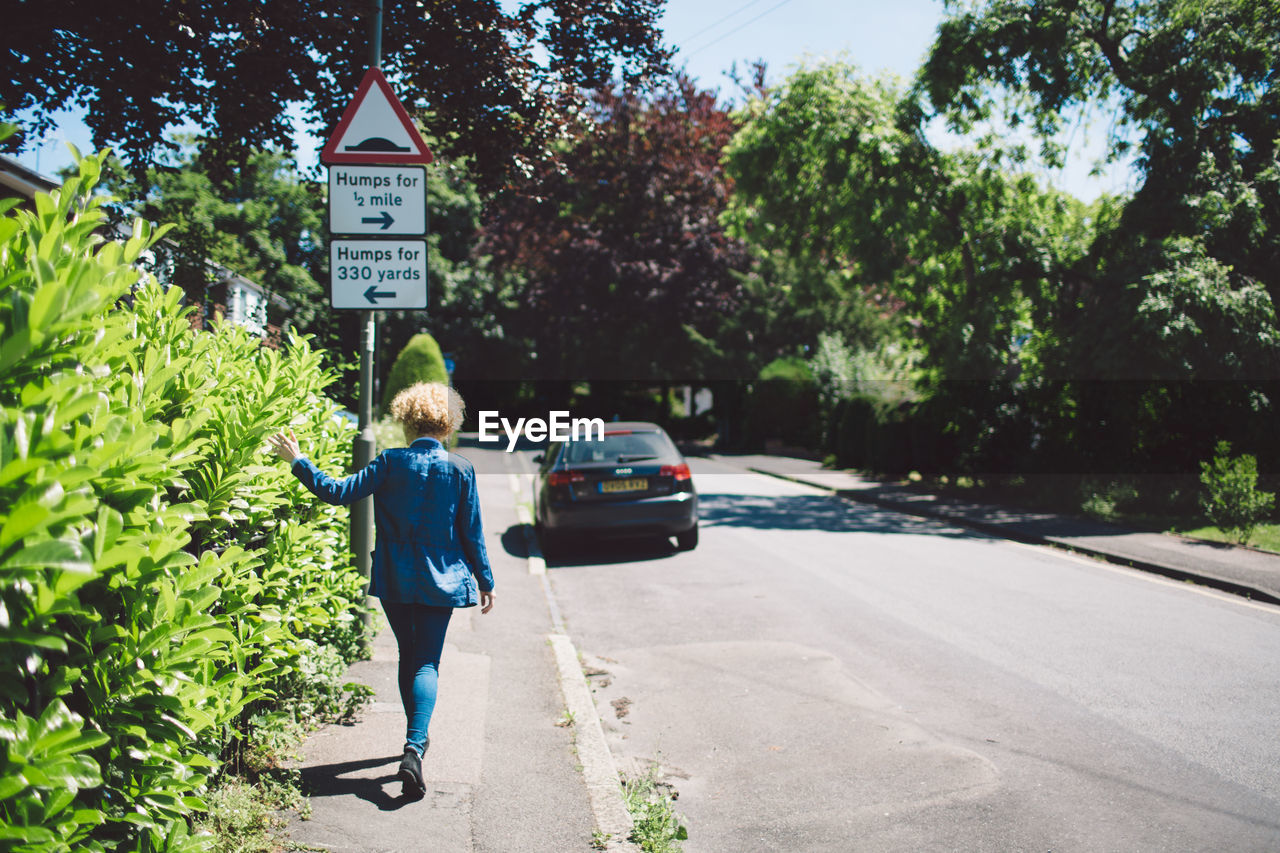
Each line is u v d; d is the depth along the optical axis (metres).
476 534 4.05
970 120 17.36
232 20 7.40
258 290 9.58
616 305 34.16
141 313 2.83
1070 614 7.69
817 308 32.31
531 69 9.61
